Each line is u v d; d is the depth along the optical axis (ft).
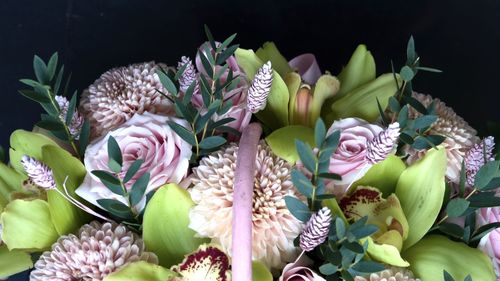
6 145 1.81
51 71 1.17
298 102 1.25
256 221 1.10
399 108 1.18
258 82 1.08
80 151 1.22
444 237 1.18
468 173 1.17
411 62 1.20
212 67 1.19
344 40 1.73
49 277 1.12
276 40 1.73
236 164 0.98
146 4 1.79
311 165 1.01
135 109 1.27
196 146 1.16
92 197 1.14
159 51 1.75
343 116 1.28
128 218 1.15
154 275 1.08
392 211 1.13
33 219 1.17
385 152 1.00
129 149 1.14
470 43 1.73
